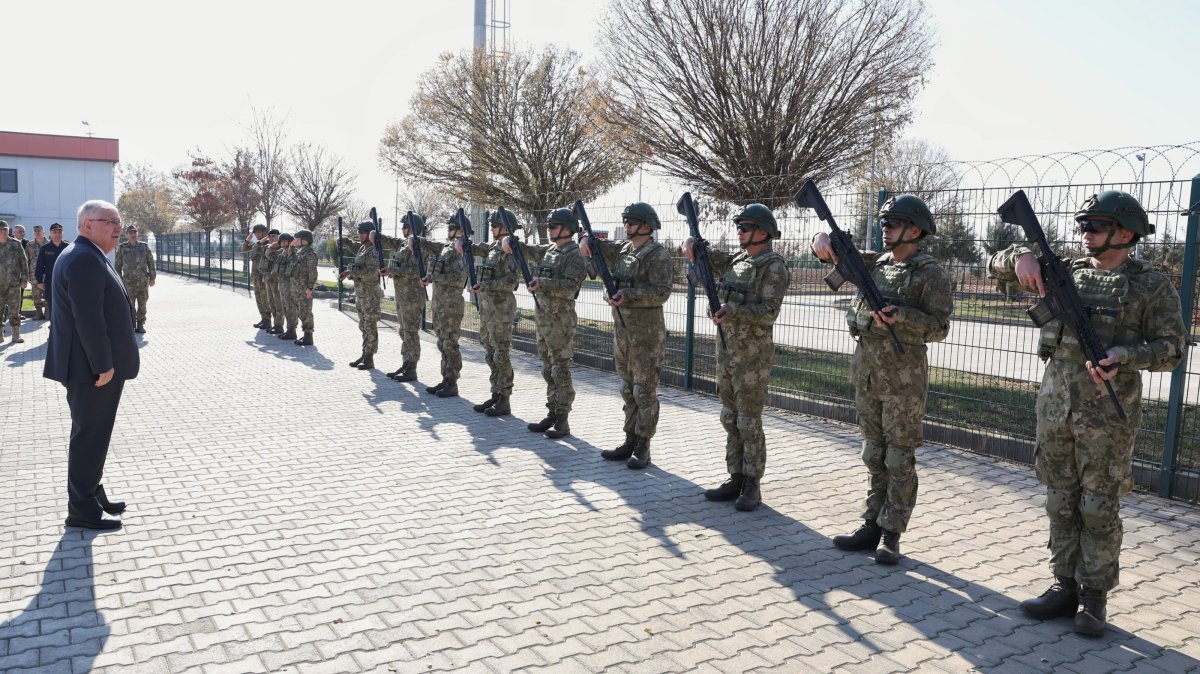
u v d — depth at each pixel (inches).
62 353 203.3
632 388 279.0
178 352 534.3
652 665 145.2
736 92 571.5
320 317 775.7
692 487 256.5
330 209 1621.6
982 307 309.3
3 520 215.2
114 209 211.0
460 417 352.2
